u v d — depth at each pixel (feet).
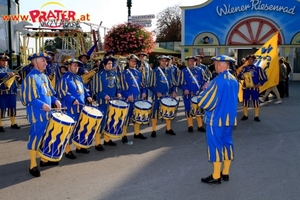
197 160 19.63
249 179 16.51
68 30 59.62
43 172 17.72
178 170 17.92
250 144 23.11
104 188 15.52
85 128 19.31
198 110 26.20
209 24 81.35
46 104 16.17
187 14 82.38
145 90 25.85
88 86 25.75
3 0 61.57
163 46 128.16
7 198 14.49
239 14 79.56
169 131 26.32
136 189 15.38
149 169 18.11
